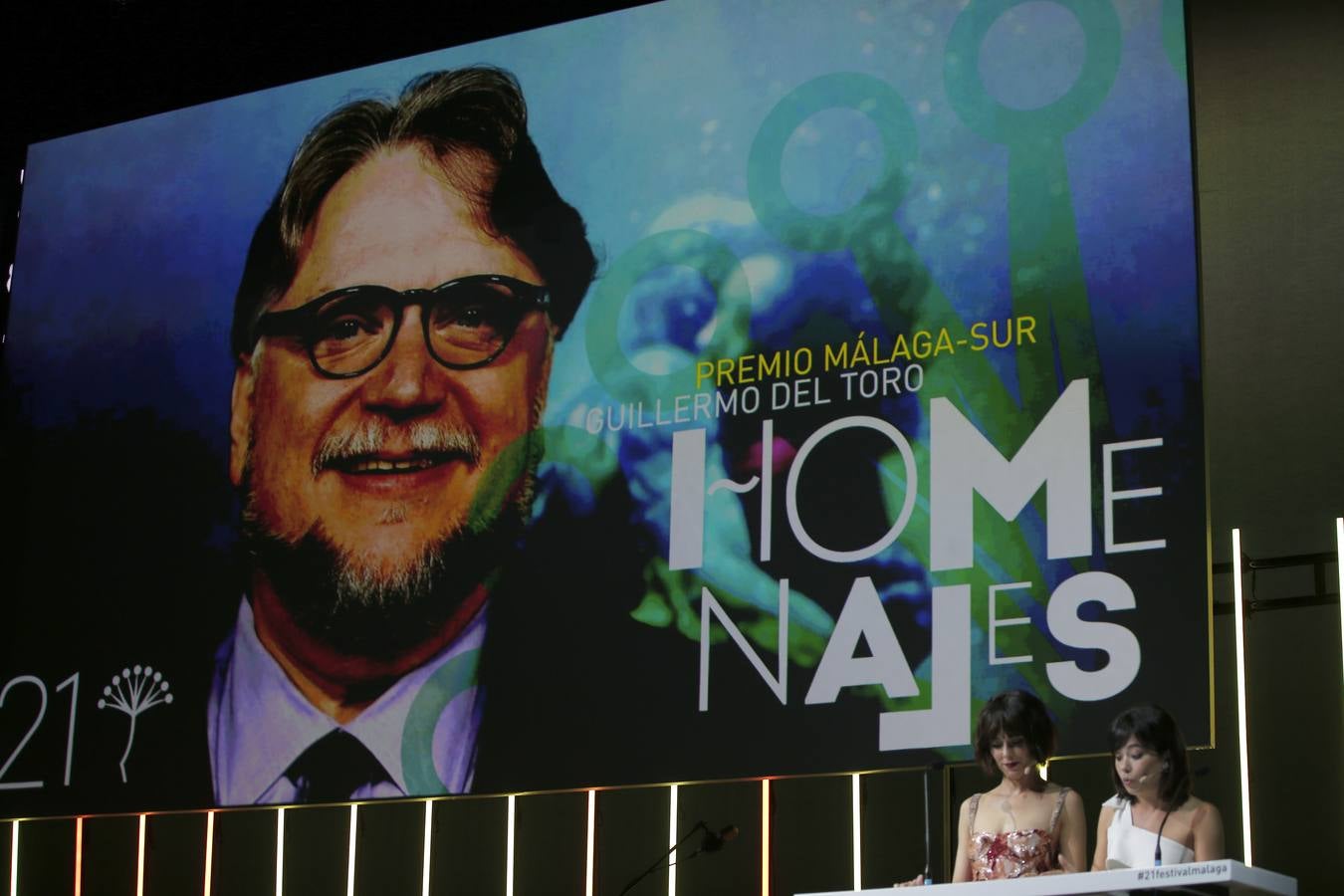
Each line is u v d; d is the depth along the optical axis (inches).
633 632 379.9
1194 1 425.7
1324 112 407.8
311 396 422.3
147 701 416.2
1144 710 281.7
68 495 438.6
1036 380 363.9
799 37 405.1
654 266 402.3
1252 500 392.2
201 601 418.6
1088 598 347.3
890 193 387.2
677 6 418.3
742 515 378.9
